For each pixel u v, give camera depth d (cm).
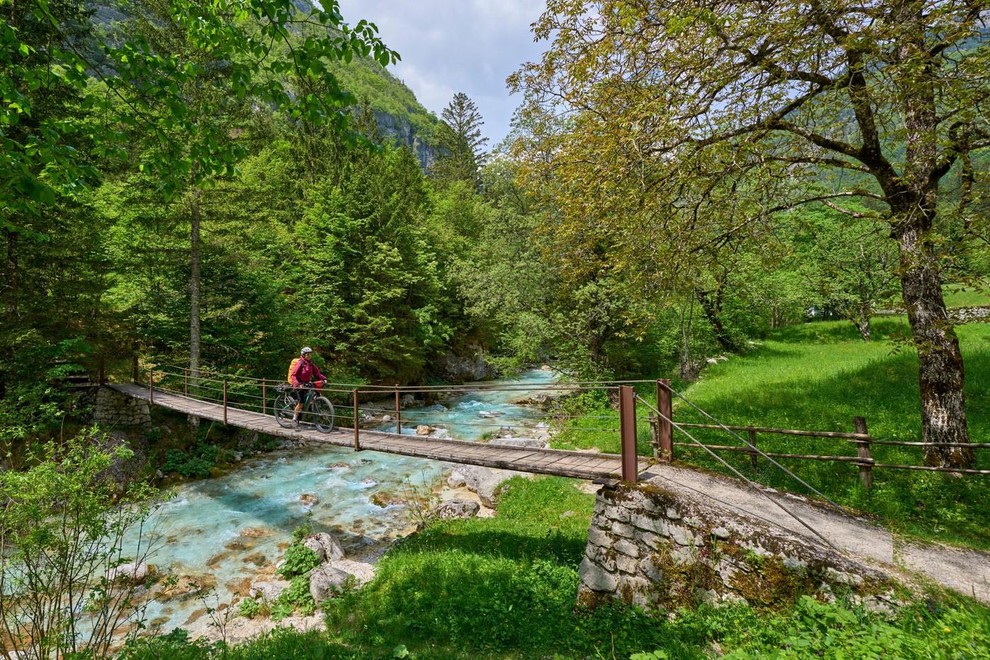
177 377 1681
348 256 2197
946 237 554
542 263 1655
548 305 1752
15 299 1164
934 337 658
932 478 638
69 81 397
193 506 1134
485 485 1130
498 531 838
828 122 631
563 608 561
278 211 2233
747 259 1000
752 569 464
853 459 629
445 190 4891
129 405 1455
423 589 644
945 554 449
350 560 865
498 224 1864
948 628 331
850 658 318
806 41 520
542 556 720
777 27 512
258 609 726
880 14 489
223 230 1530
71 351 1281
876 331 2338
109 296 1594
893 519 529
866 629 360
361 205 2255
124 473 1200
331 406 1009
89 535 450
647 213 720
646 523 542
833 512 537
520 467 668
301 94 454
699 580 495
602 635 484
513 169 1675
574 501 955
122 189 1423
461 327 2906
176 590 793
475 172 5847
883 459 720
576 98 735
